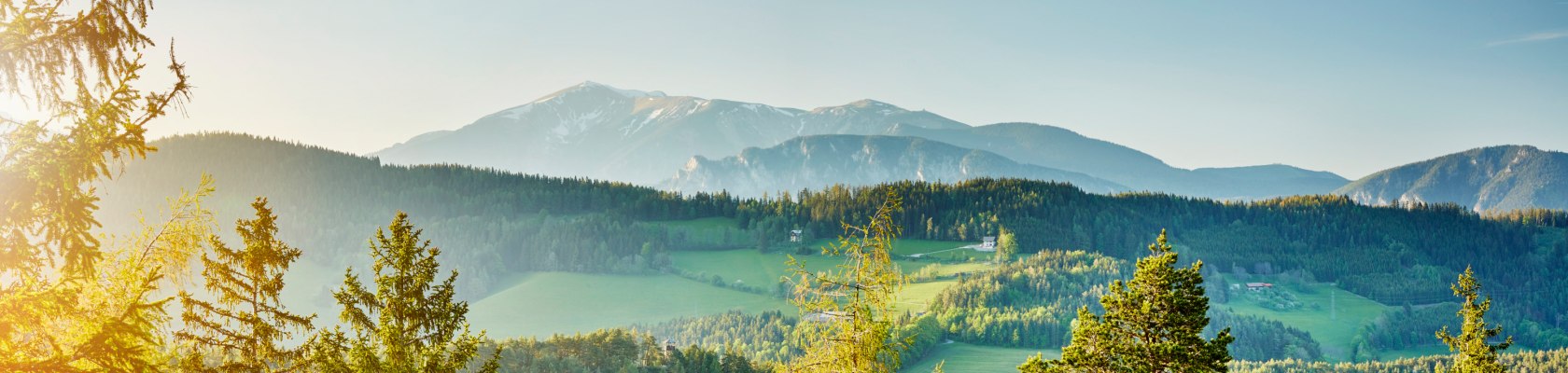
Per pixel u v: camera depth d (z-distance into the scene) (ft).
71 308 53.67
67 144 52.06
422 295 97.09
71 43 53.26
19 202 50.42
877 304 102.99
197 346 75.92
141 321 57.11
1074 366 131.34
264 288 81.25
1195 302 128.36
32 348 53.52
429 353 95.40
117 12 54.49
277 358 83.10
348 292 94.43
